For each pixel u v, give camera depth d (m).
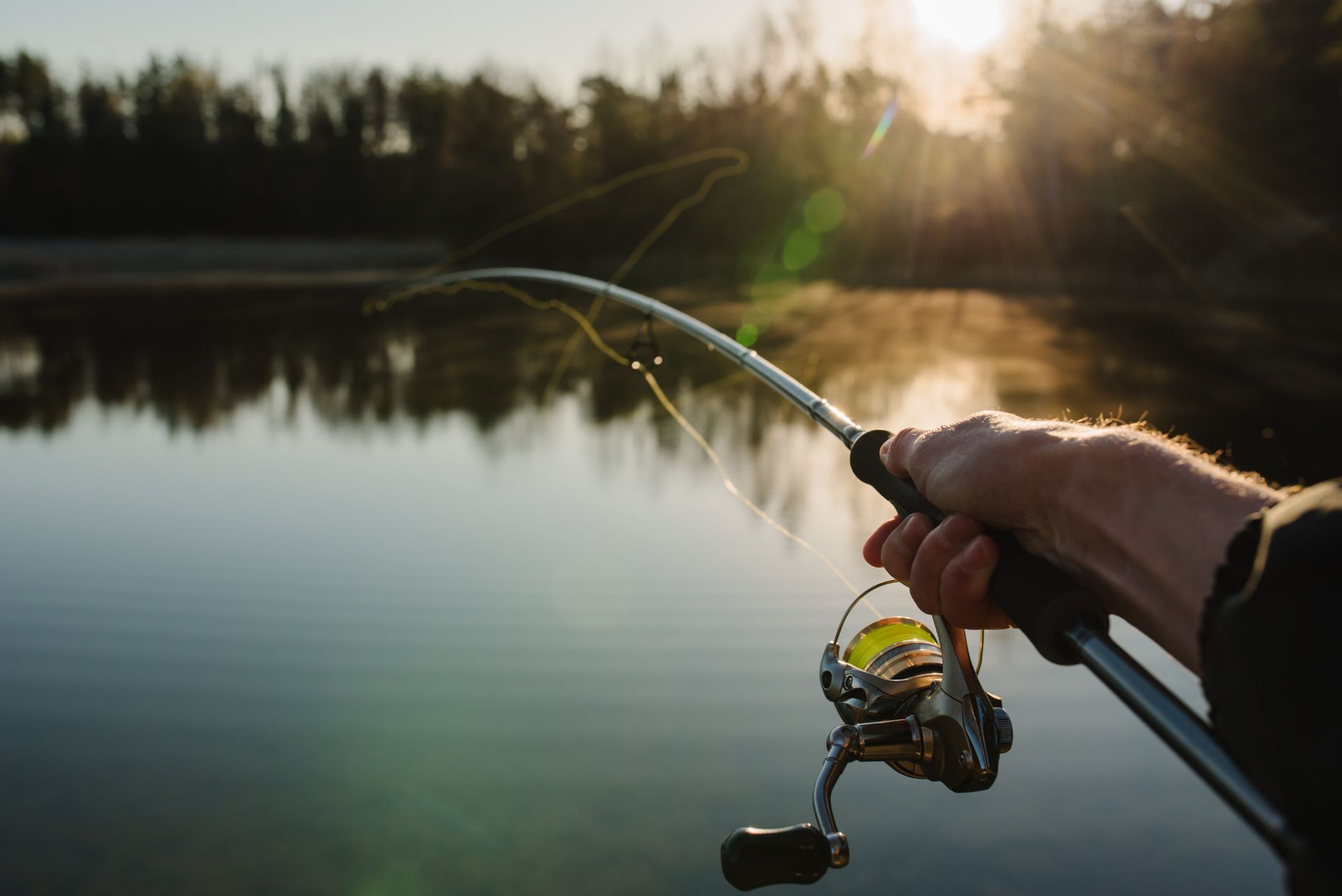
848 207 34.94
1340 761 0.39
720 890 3.12
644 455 9.48
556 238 42.81
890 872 3.16
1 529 6.97
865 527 6.60
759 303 25.59
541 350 18.00
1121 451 0.68
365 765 3.77
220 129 59.41
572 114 46.72
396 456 9.66
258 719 4.21
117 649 4.88
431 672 4.50
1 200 56.19
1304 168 27.39
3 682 4.53
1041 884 3.07
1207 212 28.42
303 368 16.19
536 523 6.99
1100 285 30.05
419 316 24.44
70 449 10.06
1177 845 3.25
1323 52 27.16
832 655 1.19
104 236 57.28
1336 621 0.41
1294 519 0.45
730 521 6.86
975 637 4.75
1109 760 3.75
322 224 58.09
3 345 18.52
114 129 57.81
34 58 57.28
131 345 18.88
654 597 5.34
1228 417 11.52
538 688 4.35
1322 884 0.41
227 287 32.78
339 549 6.43
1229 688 0.46
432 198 52.53
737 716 4.10
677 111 41.88
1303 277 27.44
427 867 3.21
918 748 1.00
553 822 3.44
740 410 12.11
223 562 6.19
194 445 10.30
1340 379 14.09
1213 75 28.27
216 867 3.28
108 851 3.34
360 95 58.31
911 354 16.20
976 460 0.78
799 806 3.55
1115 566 0.67
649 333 2.46
